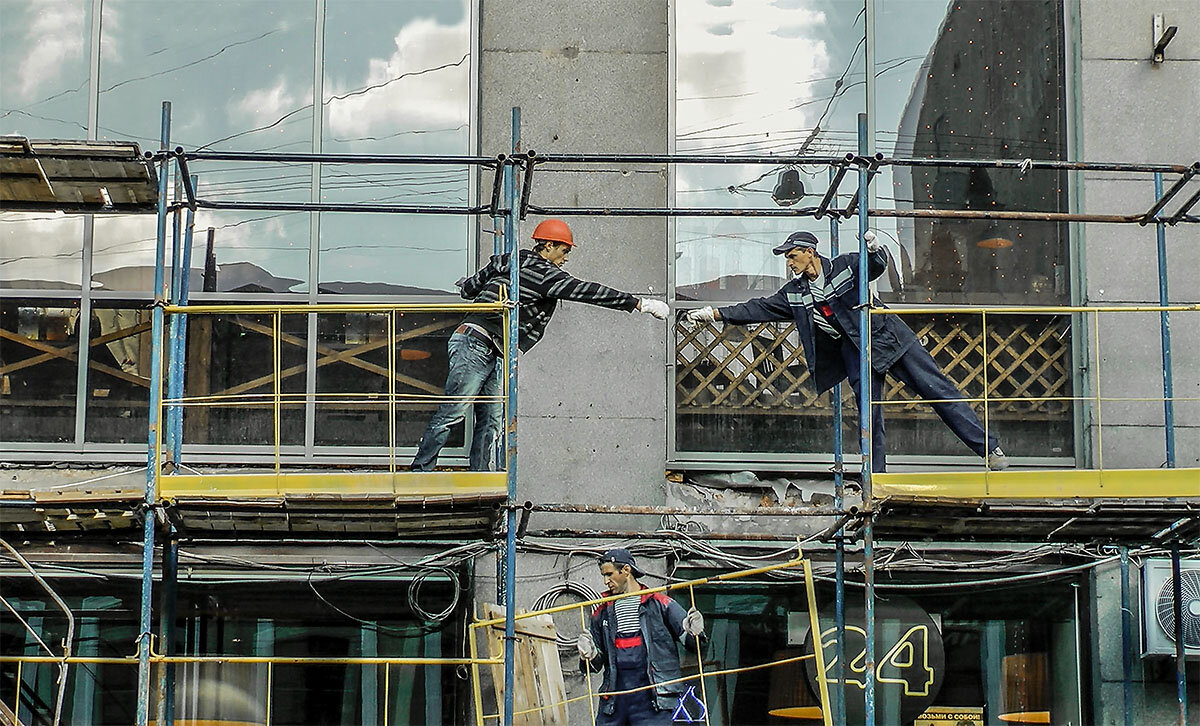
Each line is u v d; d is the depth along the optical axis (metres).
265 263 16.66
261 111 16.98
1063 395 16.70
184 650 15.70
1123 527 14.15
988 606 16.19
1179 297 16.77
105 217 16.62
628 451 16.28
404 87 17.06
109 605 15.76
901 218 17.05
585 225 16.73
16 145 13.57
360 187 16.81
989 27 17.38
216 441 16.34
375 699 15.78
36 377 16.34
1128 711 15.45
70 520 13.71
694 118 17.23
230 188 16.75
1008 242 17.02
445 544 15.84
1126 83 17.17
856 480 16.69
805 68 17.34
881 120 17.23
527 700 15.23
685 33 17.39
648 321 16.53
